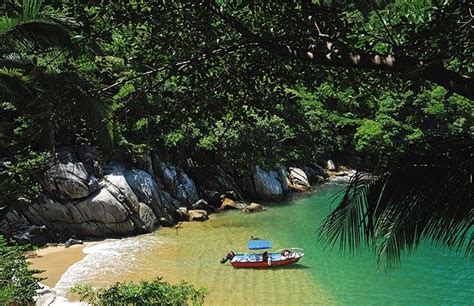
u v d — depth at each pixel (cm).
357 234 504
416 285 1812
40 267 2109
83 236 2561
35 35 1291
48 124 628
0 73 1276
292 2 550
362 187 501
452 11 479
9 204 636
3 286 1341
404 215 473
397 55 500
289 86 662
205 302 1684
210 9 560
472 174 453
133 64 649
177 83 660
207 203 3166
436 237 468
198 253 2289
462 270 1938
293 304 1667
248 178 3488
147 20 579
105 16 598
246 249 2350
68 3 595
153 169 3059
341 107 4747
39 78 831
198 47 605
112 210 2573
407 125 4306
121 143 2722
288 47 551
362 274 1934
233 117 691
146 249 2366
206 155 3381
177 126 698
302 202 3478
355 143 4594
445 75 475
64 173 2519
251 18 614
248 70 652
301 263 2092
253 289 1811
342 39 541
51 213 2508
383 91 689
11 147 643
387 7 598
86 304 1407
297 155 4081
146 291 1366
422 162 479
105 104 1127
